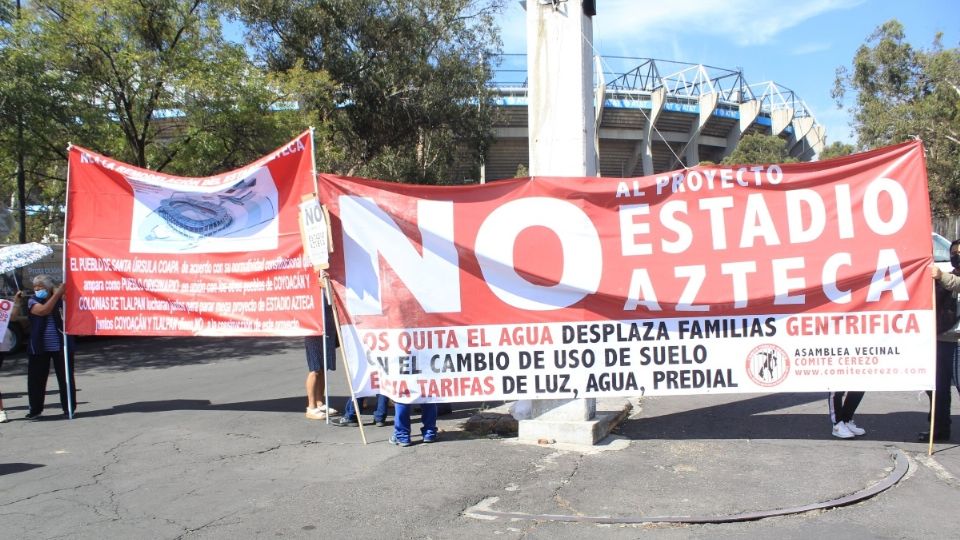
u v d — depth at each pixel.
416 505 4.98
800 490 5.18
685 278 6.34
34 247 9.85
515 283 6.55
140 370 12.92
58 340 8.18
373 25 28.30
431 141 33.28
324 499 5.13
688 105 50.28
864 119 34.75
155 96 19.19
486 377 6.58
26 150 17.66
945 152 30.22
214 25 19.78
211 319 7.80
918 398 8.36
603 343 6.44
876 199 6.09
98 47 17.69
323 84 25.19
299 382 10.67
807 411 7.80
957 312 6.23
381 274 6.70
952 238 31.38
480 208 6.61
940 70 29.70
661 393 6.37
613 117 48.09
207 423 7.70
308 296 7.57
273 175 7.57
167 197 7.92
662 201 6.38
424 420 6.76
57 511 4.95
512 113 47.19
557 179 6.50
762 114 59.41
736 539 4.36
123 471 5.91
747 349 6.26
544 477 5.57
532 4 7.02
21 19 17.02
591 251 6.45
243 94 19.77
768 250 6.24
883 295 6.08
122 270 7.99
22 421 7.96
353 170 30.03
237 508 4.96
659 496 5.11
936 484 5.31
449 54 31.06
